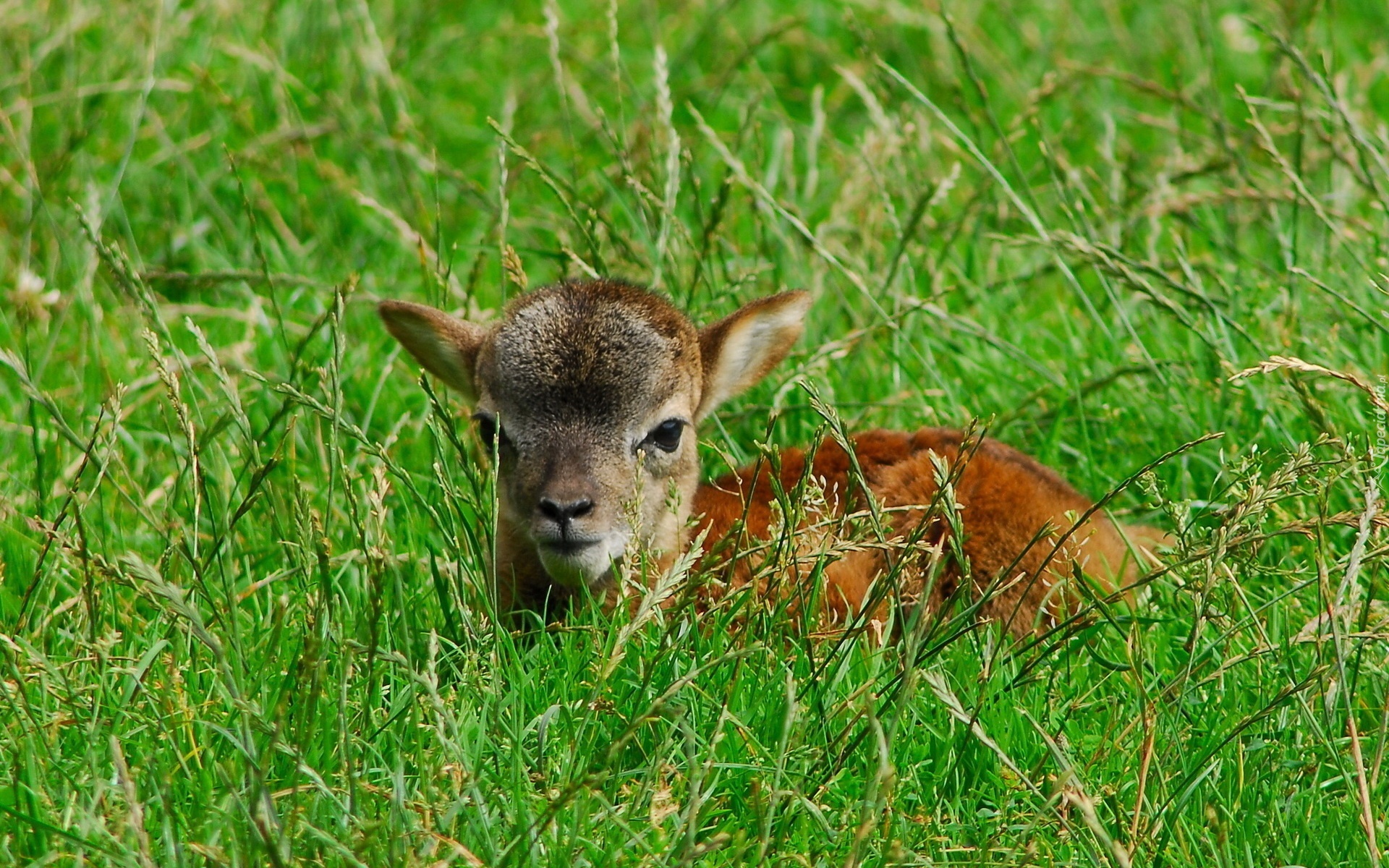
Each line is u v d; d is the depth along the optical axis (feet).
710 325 38.04
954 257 50.49
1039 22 69.46
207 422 41.34
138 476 39.60
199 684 29.35
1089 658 32.07
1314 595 32.68
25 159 48.75
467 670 28.78
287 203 55.42
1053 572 35.81
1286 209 49.83
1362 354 40.88
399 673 29.73
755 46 57.82
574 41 66.03
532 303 35.88
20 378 31.96
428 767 26.07
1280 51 48.93
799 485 30.09
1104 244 43.60
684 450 35.88
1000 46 68.13
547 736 27.78
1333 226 42.70
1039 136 54.29
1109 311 47.57
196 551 30.94
